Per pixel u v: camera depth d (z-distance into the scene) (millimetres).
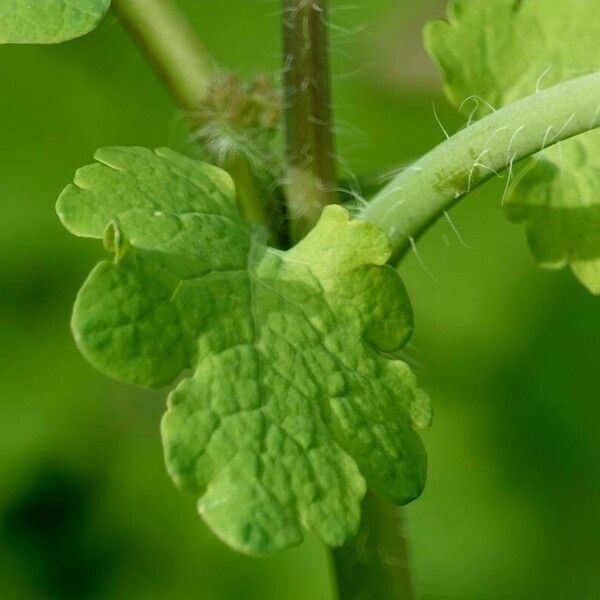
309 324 223
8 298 423
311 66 242
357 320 224
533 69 257
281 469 213
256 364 218
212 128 245
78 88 420
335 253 227
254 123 245
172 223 225
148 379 214
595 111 232
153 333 215
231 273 223
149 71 420
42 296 424
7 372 424
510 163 234
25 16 230
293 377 218
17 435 426
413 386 223
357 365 222
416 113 402
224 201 231
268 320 221
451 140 235
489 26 257
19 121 418
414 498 218
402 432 220
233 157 244
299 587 422
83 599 426
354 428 218
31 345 425
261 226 232
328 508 212
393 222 235
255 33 397
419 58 399
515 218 253
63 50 419
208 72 247
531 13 258
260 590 424
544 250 253
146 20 247
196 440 212
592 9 258
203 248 224
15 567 424
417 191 234
